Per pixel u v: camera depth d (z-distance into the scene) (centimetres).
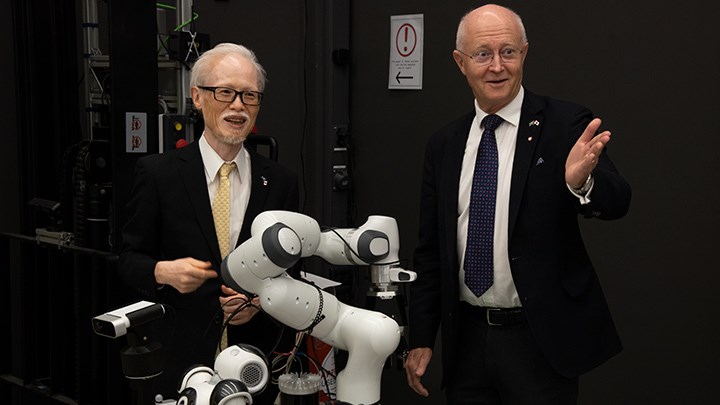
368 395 143
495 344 205
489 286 204
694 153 286
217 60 202
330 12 368
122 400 270
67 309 297
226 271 143
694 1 283
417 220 360
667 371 295
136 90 270
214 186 210
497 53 199
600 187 182
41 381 308
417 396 357
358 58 373
